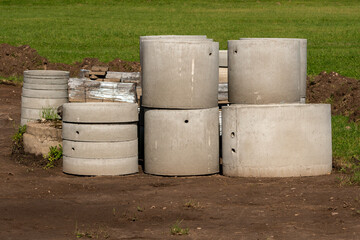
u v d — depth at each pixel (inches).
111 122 458.6
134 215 343.6
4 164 505.4
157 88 450.9
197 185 421.1
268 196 381.4
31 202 376.2
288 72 463.2
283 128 435.2
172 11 2265.0
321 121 444.1
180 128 451.8
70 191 409.7
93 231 314.2
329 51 1406.3
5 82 985.5
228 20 2039.9
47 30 1768.0
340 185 404.8
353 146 525.0
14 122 705.0
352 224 316.5
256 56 459.5
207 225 323.3
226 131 448.5
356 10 2271.2
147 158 467.2
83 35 1691.7
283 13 2203.5
